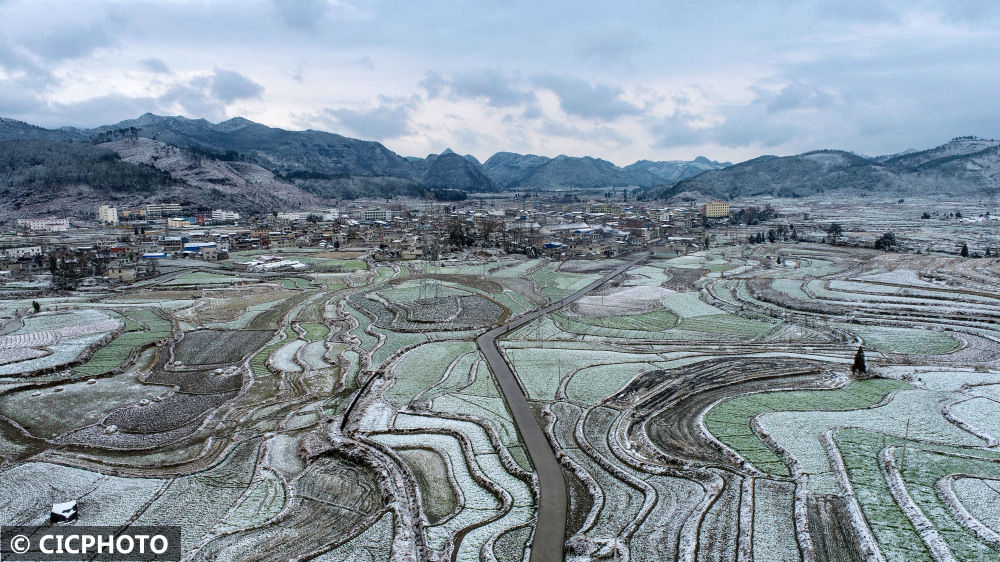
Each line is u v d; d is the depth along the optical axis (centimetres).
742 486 5647
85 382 9700
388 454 6738
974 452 6228
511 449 6750
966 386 8550
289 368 10400
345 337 12556
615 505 5500
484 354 10888
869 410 7575
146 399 8938
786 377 9275
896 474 5684
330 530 5347
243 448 7188
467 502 5753
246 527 5372
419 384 9212
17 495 6044
